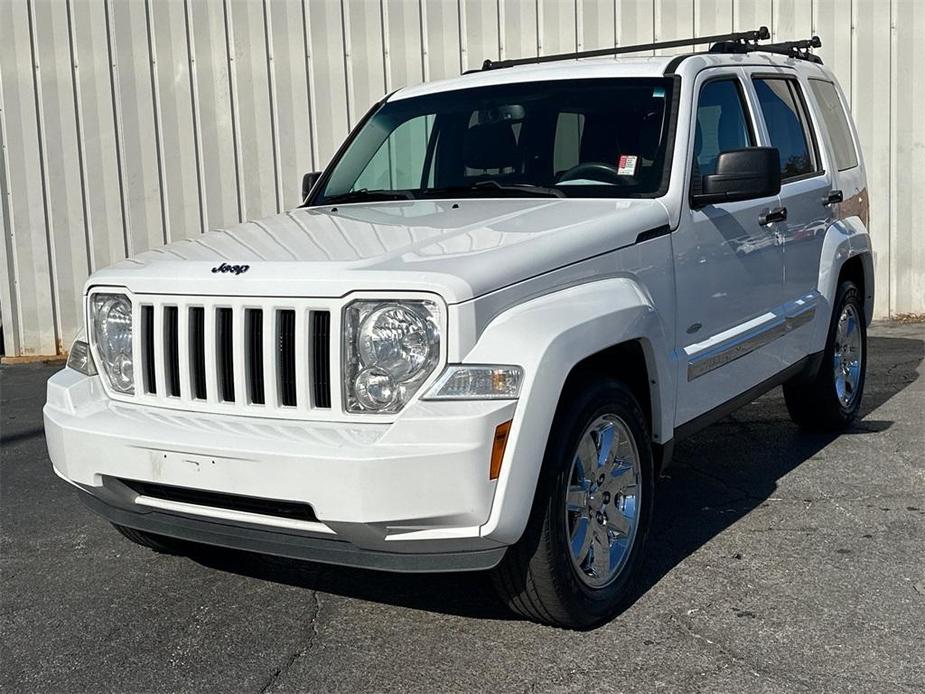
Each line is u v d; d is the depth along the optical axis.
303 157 9.84
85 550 4.71
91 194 9.65
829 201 5.82
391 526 3.20
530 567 3.48
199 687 3.40
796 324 5.37
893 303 10.38
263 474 3.27
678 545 4.50
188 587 4.24
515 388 3.26
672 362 4.18
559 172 4.60
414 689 3.34
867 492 5.12
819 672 3.34
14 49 9.45
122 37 9.49
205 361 3.58
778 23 10.06
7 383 8.66
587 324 3.54
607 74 4.87
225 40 9.60
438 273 3.30
